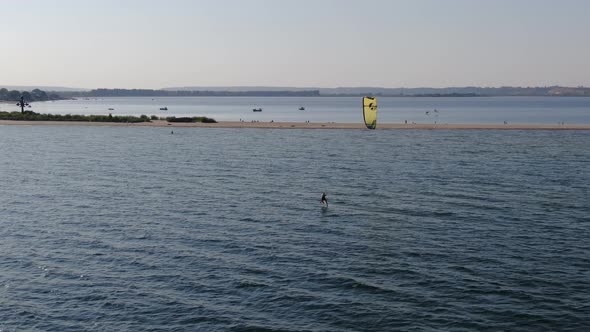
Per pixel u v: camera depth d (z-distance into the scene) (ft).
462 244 135.13
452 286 108.27
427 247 133.08
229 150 335.88
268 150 335.06
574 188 204.85
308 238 141.79
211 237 142.82
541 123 565.94
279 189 207.82
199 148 346.95
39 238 141.69
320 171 251.19
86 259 125.29
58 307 100.48
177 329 91.97
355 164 272.10
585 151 319.47
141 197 193.36
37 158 296.92
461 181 221.05
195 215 167.12
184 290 107.55
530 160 281.54
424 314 96.22
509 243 135.54
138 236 143.74
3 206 178.40
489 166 261.24
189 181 226.38
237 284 110.32
